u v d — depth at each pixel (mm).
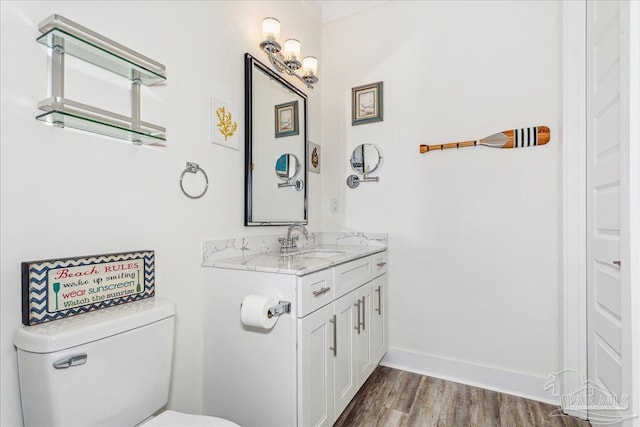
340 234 2391
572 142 1618
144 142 1182
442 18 2086
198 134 1419
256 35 1782
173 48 1312
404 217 2174
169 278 1279
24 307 851
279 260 1494
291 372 1206
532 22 1836
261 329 1275
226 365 1362
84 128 1012
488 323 1924
